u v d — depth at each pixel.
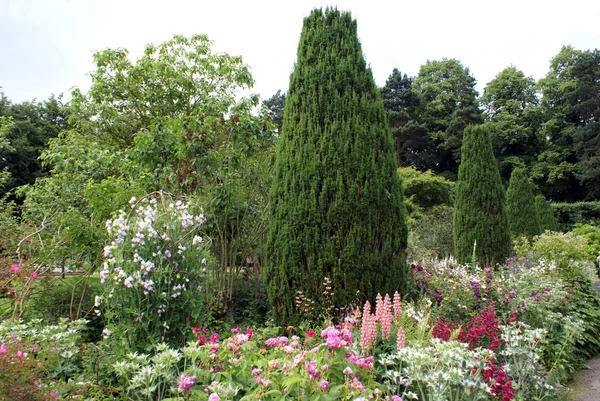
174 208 3.91
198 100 10.86
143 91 10.89
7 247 4.80
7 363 1.85
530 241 12.02
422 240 12.53
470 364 2.59
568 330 4.74
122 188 5.02
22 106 20.31
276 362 2.21
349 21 4.44
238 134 5.32
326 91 4.15
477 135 8.48
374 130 4.12
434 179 20.92
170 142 5.56
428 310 3.88
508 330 3.44
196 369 2.37
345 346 2.49
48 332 2.82
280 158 4.21
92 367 2.78
